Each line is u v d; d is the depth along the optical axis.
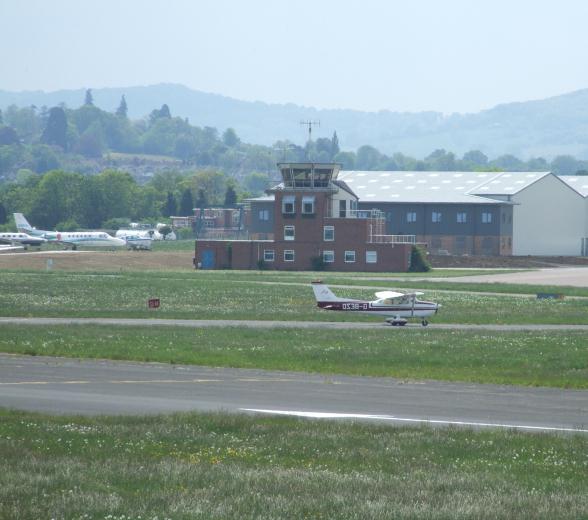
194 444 65.12
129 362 111.00
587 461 61.78
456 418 79.19
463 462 60.75
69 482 52.91
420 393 92.00
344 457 61.66
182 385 94.56
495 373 105.88
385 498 50.47
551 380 101.56
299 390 92.50
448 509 48.41
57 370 103.31
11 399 84.75
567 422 78.06
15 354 116.38
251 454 62.22
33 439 65.19
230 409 81.62
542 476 57.47
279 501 49.44
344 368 108.00
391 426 72.62
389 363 112.31
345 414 80.12
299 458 61.38
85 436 66.88
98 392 89.50
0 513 46.62
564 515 47.97
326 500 49.78
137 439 66.12
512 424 76.88
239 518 46.59
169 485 52.91
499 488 53.28
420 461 60.75
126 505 48.34
